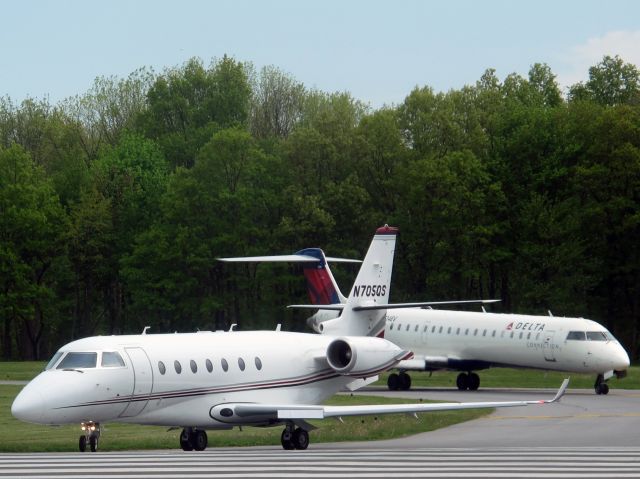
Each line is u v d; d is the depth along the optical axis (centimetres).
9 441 3581
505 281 9738
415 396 5603
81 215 9950
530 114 9506
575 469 2453
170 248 9450
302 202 9244
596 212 8812
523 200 9238
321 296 6128
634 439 3525
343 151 9725
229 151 9656
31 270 9781
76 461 2717
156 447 3400
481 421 4262
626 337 9819
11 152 9912
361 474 2341
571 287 8919
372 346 3769
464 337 6109
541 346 5791
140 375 3119
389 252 4419
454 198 9075
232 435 3778
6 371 8019
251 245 9744
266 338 3612
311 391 3656
